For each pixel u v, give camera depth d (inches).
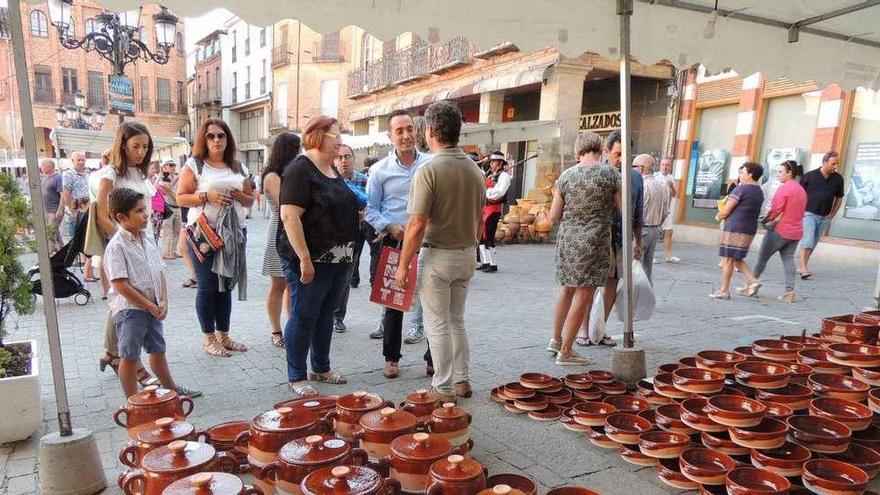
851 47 182.5
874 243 370.9
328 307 142.6
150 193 148.9
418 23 123.5
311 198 126.7
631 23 143.7
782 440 93.4
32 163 89.4
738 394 106.5
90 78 1432.1
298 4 113.0
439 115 122.2
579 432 117.8
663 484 98.3
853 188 384.5
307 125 130.1
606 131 582.2
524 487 77.3
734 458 96.7
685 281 308.5
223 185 158.2
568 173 157.0
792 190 249.6
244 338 188.5
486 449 111.0
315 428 81.7
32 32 1334.9
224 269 160.1
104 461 105.4
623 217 140.6
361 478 65.7
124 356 118.0
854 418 97.4
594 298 184.2
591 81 582.2
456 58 647.1
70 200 320.8
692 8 149.9
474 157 494.9
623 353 139.2
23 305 128.7
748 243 257.1
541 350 178.9
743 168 255.1
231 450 85.2
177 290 270.7
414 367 160.6
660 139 535.2
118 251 115.6
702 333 201.0
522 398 128.1
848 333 122.6
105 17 441.7
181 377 150.0
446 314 128.9
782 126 434.3
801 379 113.7
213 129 155.5
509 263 376.5
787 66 171.8
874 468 88.9
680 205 521.3
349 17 117.6
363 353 173.9
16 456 107.2
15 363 122.3
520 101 636.7
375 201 152.7
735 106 473.1
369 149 685.9
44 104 1358.3
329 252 130.8
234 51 1552.7
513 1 130.6
